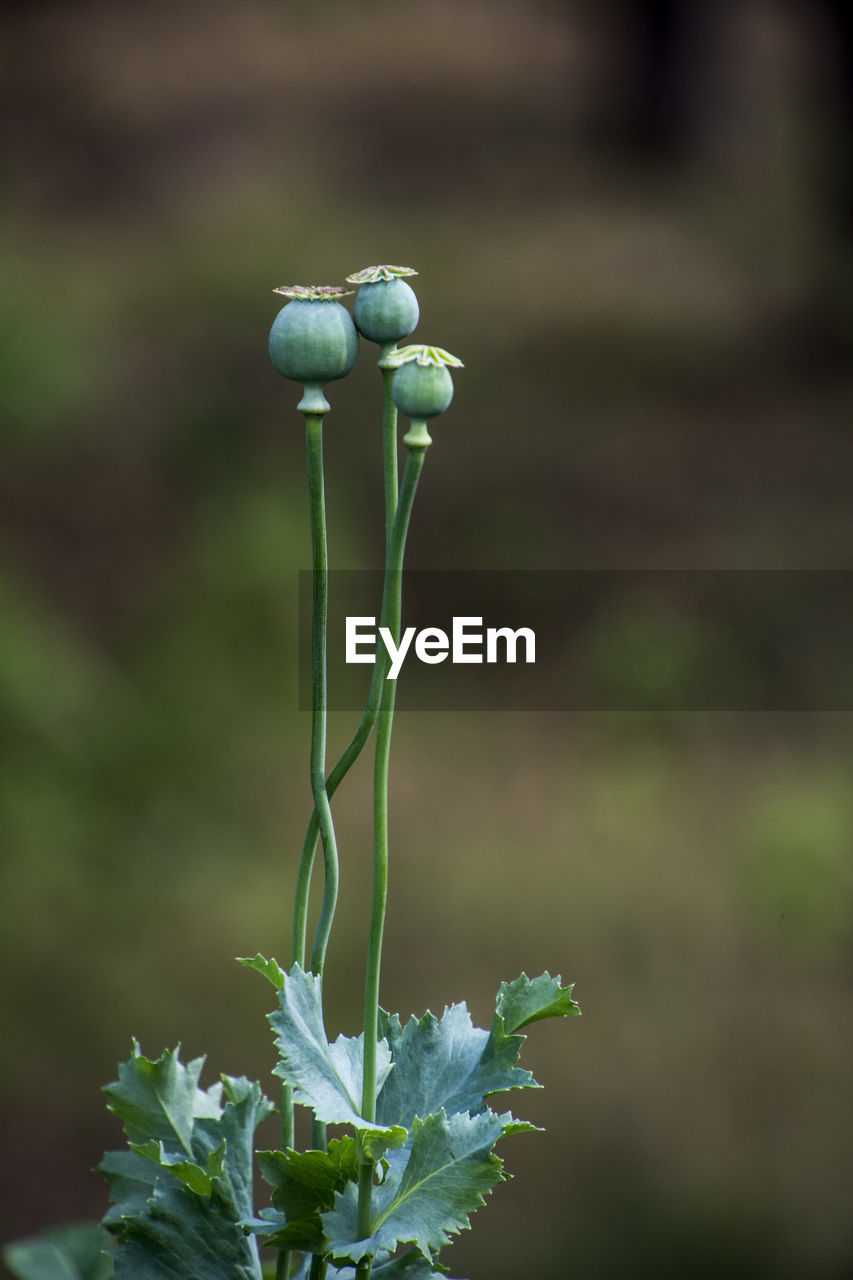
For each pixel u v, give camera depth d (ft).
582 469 47.34
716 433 49.88
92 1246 6.91
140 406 47.96
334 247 66.49
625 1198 21.12
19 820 27.45
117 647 34.71
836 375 53.88
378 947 6.26
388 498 6.28
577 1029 25.13
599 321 57.62
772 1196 21.25
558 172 79.30
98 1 105.29
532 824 30.91
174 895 27.55
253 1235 6.39
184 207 72.43
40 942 25.50
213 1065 23.50
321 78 98.22
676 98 82.28
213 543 38.68
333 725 33.83
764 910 28.48
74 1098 22.58
